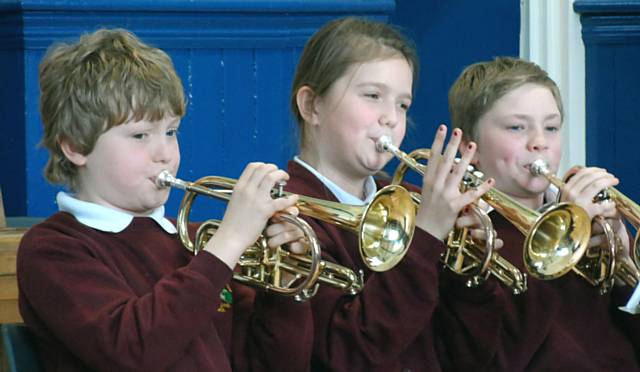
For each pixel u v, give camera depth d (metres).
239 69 10.07
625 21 10.93
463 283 6.89
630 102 11.06
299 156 7.27
